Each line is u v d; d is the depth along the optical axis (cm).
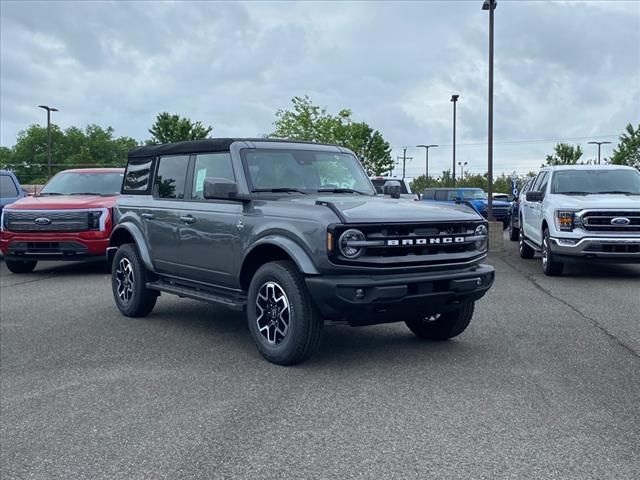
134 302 841
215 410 498
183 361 638
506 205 3025
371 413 484
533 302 940
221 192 639
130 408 507
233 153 695
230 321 830
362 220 568
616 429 449
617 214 1145
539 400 508
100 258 1244
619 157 4562
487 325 783
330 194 700
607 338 713
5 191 1507
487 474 382
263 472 390
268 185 682
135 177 867
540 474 382
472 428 452
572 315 841
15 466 410
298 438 439
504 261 1507
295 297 589
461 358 634
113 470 400
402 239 580
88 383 575
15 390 562
